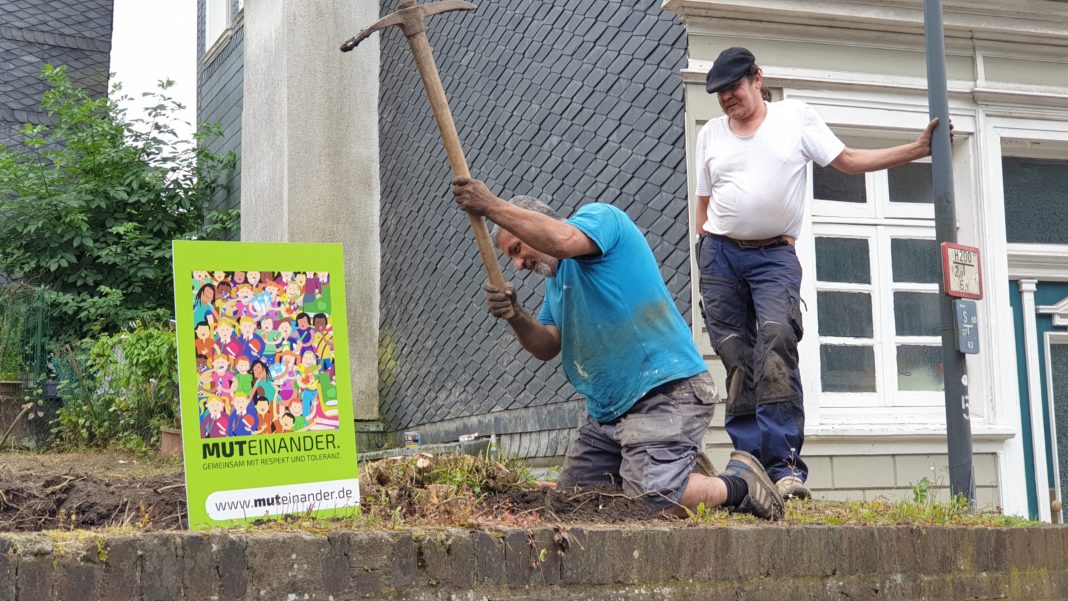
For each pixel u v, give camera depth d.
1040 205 7.89
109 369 10.55
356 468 3.18
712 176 5.19
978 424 7.23
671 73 7.00
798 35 7.07
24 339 11.45
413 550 2.83
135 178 12.94
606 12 7.73
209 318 2.99
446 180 9.56
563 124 8.06
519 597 3.02
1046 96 7.52
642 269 4.09
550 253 3.87
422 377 9.77
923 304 7.41
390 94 10.67
